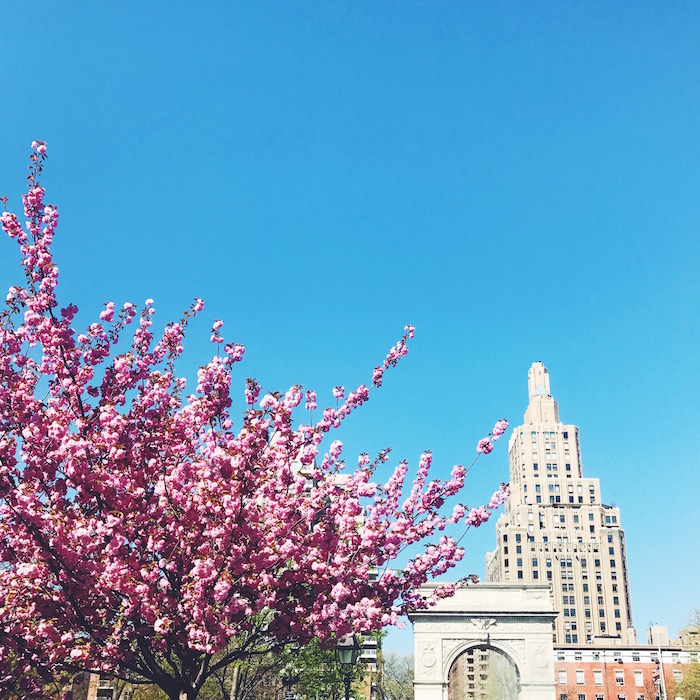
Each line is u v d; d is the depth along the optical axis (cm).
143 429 1573
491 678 14638
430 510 1627
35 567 1338
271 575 1451
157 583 1409
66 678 1574
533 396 18888
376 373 1661
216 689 3456
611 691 10444
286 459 1489
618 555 15775
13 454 1391
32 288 1498
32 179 1491
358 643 2075
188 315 1666
